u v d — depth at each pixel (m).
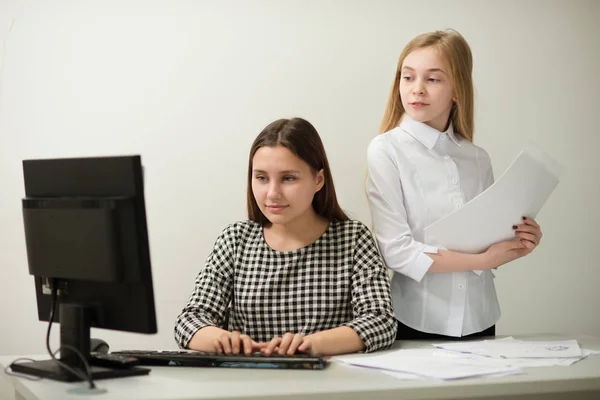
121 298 1.47
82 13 2.70
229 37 2.76
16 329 2.70
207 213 2.78
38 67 2.68
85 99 2.71
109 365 1.51
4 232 2.68
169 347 2.76
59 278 1.55
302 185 1.82
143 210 1.44
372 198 2.09
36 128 2.69
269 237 1.94
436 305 2.06
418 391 1.35
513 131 2.95
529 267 2.99
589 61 3.00
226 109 2.77
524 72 2.95
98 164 1.46
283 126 1.86
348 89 2.82
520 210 1.89
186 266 2.77
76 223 1.44
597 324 3.04
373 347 1.73
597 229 3.03
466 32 2.90
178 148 2.75
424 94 2.06
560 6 2.97
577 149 3.01
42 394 1.31
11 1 2.67
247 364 1.55
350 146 2.83
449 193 2.09
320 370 1.51
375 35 2.83
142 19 2.72
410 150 2.11
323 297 1.87
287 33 2.79
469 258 1.94
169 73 2.74
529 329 3.00
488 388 1.39
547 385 1.42
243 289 1.91
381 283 1.86
